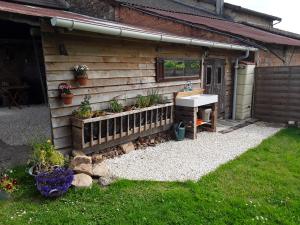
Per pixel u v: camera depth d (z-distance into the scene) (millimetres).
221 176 4816
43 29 4562
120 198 3938
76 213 3557
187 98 7145
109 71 5742
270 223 3492
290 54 12555
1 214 3506
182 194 4066
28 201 3826
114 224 3359
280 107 9180
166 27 10094
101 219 3455
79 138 5086
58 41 4844
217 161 5613
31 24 4387
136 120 6160
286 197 4117
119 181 4406
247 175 4875
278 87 9141
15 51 10742
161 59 6859
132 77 6234
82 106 5172
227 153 6121
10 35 9281
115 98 5930
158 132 6930
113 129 5609
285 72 8930
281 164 5465
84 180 4250
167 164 5375
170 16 10156
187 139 7137
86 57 5297
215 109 7863
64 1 11703
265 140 7141
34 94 11438
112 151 5746
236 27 12156
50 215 3496
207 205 3803
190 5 16594
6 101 10547
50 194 3832
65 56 4980
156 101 6637
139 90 6453
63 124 5094
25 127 7523
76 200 3873
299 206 3877
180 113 7277
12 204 3732
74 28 4473
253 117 9836
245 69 9320
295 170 5156
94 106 5551
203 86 8422
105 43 5582
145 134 6570
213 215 3600
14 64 10812
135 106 6145
